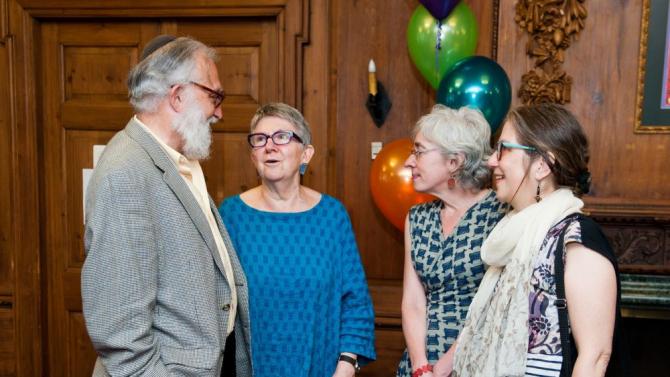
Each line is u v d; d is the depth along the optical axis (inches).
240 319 62.5
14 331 119.6
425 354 64.3
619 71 98.8
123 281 48.3
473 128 63.1
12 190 115.3
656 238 99.0
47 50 114.3
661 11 96.8
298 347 65.6
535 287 46.8
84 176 115.9
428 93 105.3
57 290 119.1
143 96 54.9
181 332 52.5
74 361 119.8
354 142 107.9
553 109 50.9
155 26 110.8
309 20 104.5
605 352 43.5
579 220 47.0
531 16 98.6
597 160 100.7
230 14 105.3
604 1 98.0
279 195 68.4
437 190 65.1
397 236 108.0
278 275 66.1
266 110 67.4
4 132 116.1
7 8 110.8
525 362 46.0
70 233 117.6
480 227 63.2
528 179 50.5
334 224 69.9
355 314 69.4
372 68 100.7
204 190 62.2
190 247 53.3
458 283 63.5
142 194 50.5
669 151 98.8
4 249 119.5
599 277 43.8
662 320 100.0
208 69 57.5
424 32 93.3
